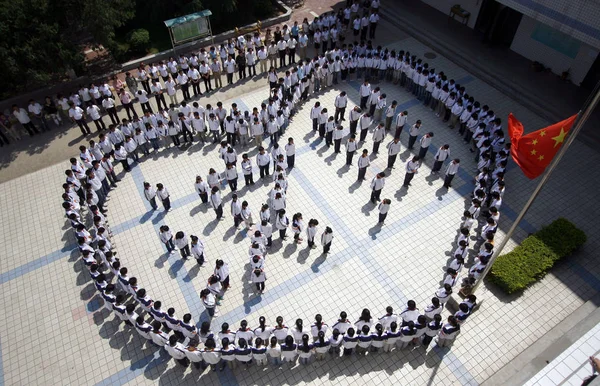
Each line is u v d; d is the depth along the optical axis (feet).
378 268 47.32
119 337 42.45
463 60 76.84
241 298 44.75
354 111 61.00
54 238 51.83
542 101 67.10
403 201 54.44
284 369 39.50
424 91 68.23
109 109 64.49
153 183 57.47
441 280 46.26
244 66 73.82
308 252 48.88
